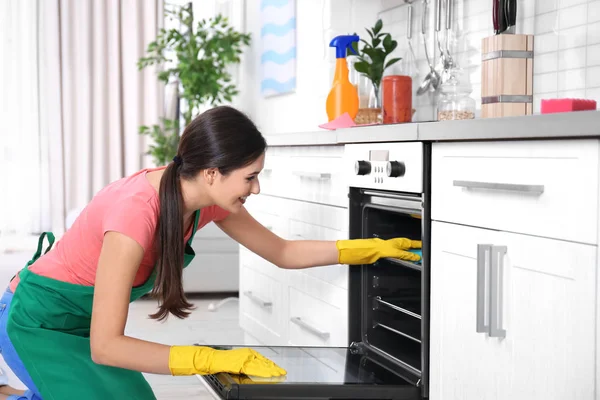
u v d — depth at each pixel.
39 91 7.43
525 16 2.72
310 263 2.26
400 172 2.13
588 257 1.49
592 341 1.48
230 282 5.23
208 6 6.88
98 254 1.88
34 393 1.97
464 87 2.80
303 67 4.46
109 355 1.68
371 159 2.31
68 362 1.87
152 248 1.86
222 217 2.16
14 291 2.00
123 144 7.41
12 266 6.29
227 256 5.22
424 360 2.05
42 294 1.90
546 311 1.61
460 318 1.91
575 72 2.49
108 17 7.29
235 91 5.79
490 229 1.79
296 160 2.96
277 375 1.77
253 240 2.23
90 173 7.38
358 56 3.45
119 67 7.30
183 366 1.70
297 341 2.93
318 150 2.75
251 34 5.73
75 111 7.36
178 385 3.30
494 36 2.42
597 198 1.46
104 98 7.32
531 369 1.65
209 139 1.76
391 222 2.46
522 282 1.68
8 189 7.44
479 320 1.76
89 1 7.25
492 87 2.43
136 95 7.30
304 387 1.75
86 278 1.89
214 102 6.31
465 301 1.88
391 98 3.24
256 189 1.84
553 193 1.58
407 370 2.13
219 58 5.64
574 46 2.49
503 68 2.39
